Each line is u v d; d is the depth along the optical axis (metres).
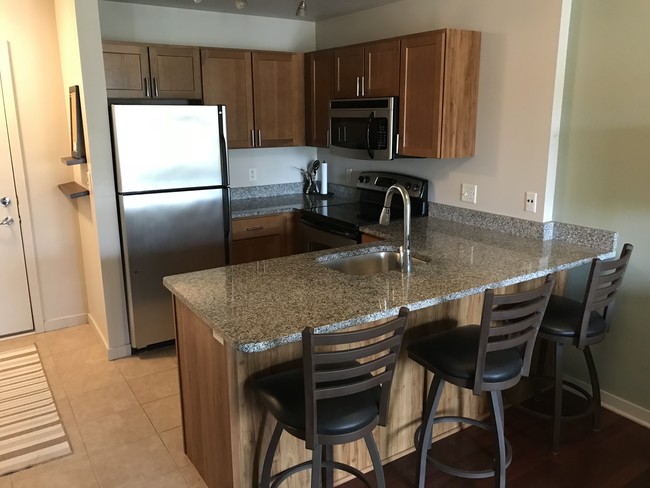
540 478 2.38
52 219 3.97
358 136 3.69
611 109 2.71
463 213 3.46
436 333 2.37
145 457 2.54
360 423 1.72
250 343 1.68
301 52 4.56
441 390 2.17
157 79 3.68
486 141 3.23
